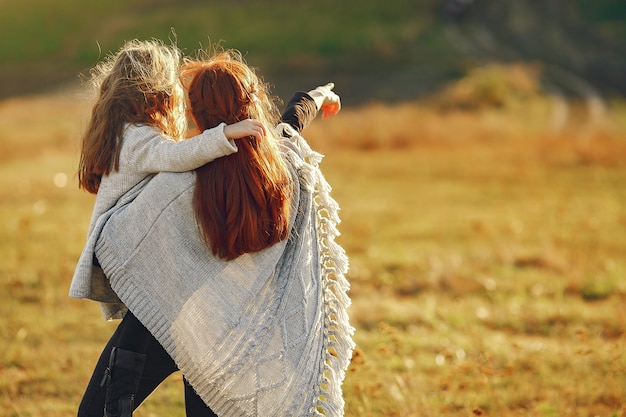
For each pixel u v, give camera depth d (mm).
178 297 3094
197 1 70312
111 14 67125
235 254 3082
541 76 56062
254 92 3266
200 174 3100
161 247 3098
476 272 10328
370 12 68250
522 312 8188
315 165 3438
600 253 12258
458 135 34156
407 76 53375
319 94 3797
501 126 39219
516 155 27203
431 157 26453
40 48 60531
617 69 59281
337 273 3406
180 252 3094
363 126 33312
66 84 51719
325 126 33344
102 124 3205
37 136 29172
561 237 13461
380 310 7953
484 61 58594
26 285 8328
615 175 22734
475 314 8062
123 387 3113
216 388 3094
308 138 29969
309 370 3195
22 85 51938
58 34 62875
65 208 13734
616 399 5367
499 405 5223
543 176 22281
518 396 5398
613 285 9711
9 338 6543
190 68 3297
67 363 5914
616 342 6574
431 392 5473
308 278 3277
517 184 20875
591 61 60844
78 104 38094
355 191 18469
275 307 3162
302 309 3217
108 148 3191
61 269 8953
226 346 3076
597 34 66500
